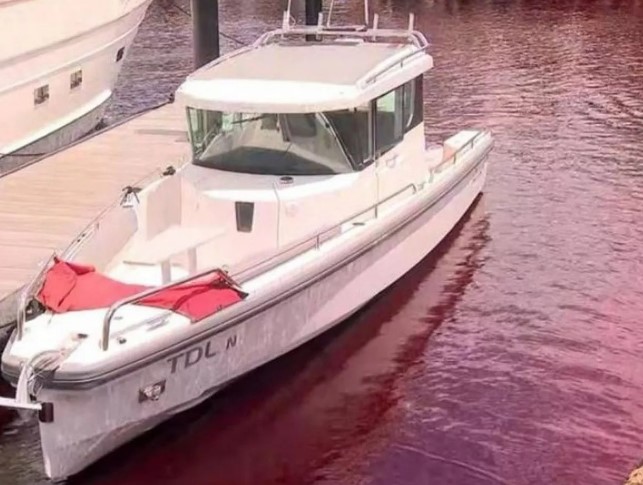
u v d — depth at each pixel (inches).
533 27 1096.8
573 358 376.8
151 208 369.1
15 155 582.6
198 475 314.3
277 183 368.2
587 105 742.5
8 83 556.1
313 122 368.8
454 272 446.9
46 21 573.6
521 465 315.3
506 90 794.2
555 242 481.4
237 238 364.2
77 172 498.3
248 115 371.6
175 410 314.7
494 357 378.6
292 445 329.1
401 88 406.0
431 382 363.9
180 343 301.9
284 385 358.3
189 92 374.9
